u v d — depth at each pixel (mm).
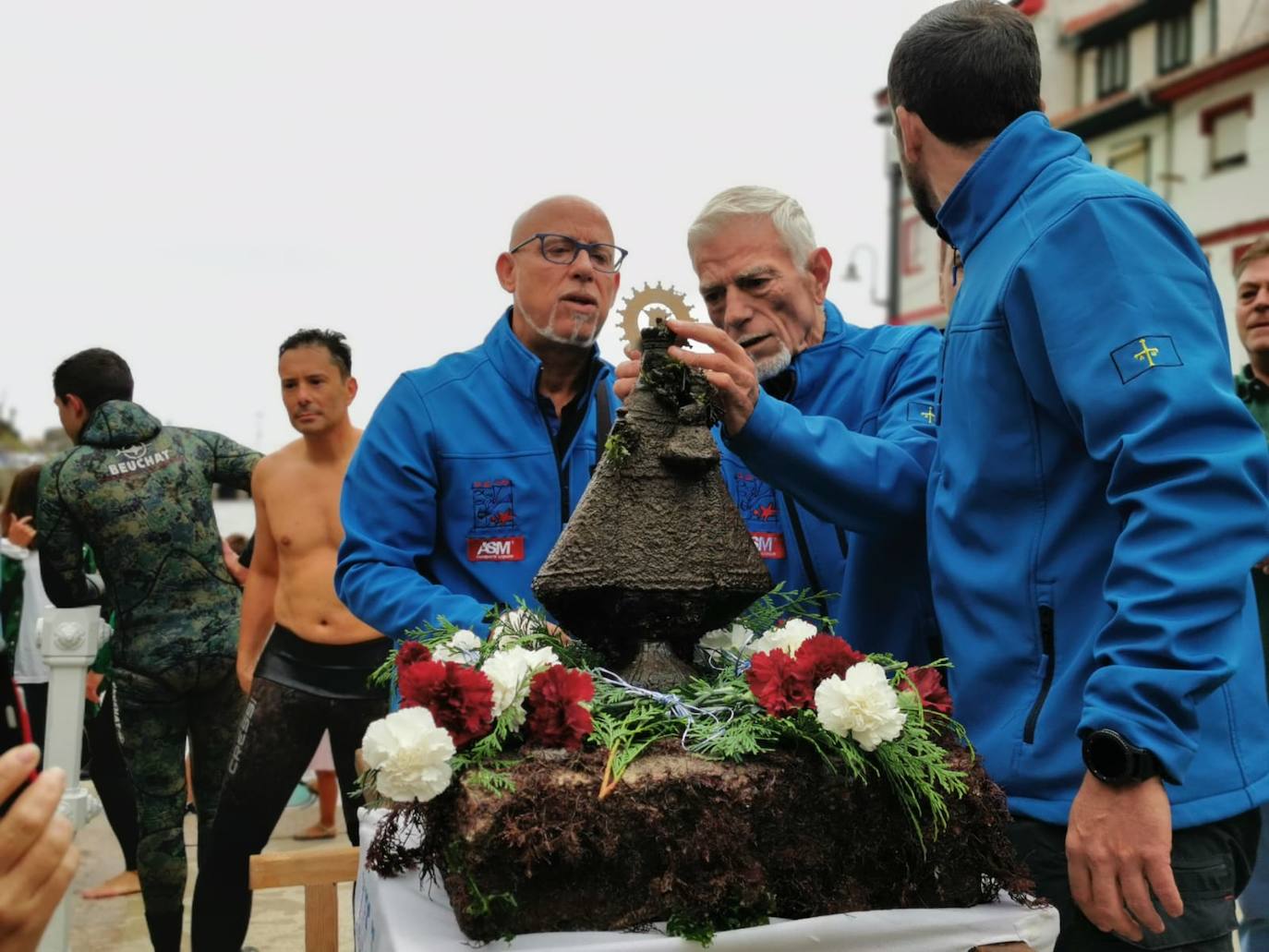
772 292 2350
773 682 1479
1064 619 1658
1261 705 1648
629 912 1386
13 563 5180
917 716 1528
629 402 1665
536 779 1359
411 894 1576
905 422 2248
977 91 1805
